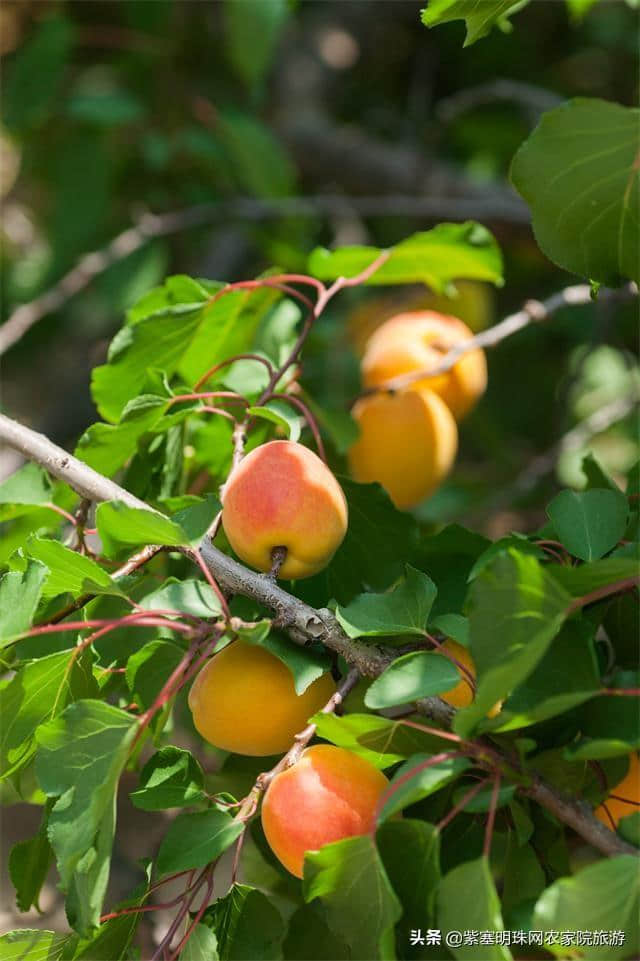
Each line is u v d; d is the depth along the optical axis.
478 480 1.41
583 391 1.45
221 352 0.98
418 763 0.75
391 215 1.59
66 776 0.77
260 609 0.85
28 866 0.85
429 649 0.81
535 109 1.54
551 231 0.79
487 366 1.46
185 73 1.59
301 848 0.78
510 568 0.73
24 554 0.83
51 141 1.63
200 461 0.95
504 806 0.80
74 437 1.67
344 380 1.20
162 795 0.80
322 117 1.69
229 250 1.65
